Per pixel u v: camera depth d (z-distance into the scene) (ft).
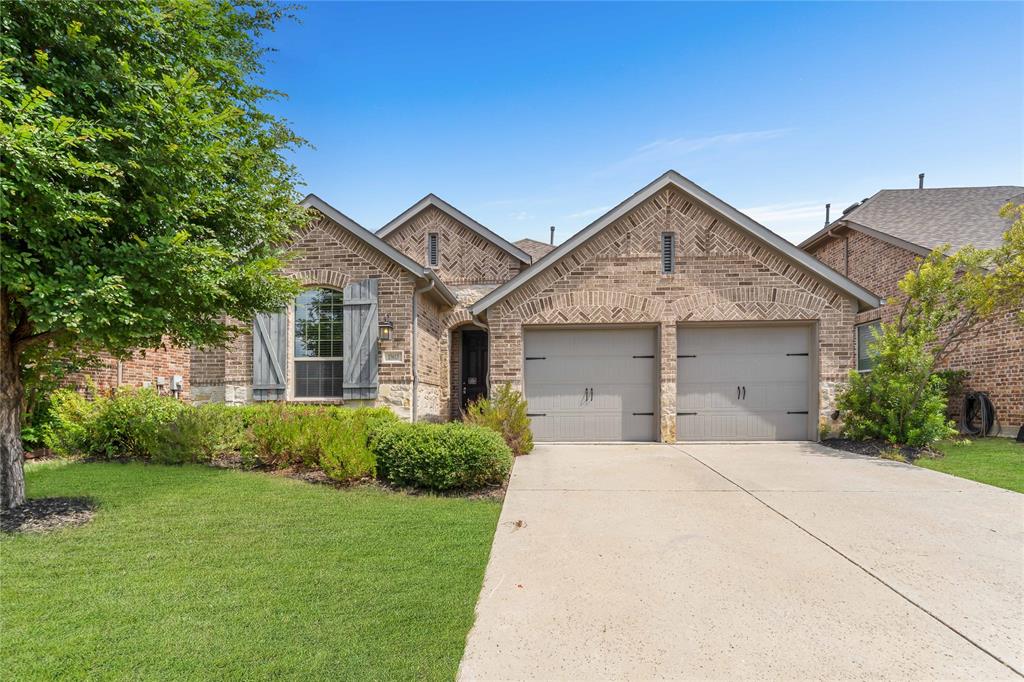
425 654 8.86
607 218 31.35
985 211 43.50
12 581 11.38
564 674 8.41
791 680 8.28
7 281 12.62
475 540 14.35
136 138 13.98
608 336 32.60
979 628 9.82
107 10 14.74
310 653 8.78
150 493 18.52
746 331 32.24
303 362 33.99
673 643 9.34
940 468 23.41
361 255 33.30
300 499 18.15
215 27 18.98
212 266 16.44
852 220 47.52
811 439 31.63
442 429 20.76
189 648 8.84
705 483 20.92
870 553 13.47
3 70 12.59
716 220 31.63
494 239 46.29
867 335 44.75
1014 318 30.25
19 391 16.67
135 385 35.94
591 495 19.15
